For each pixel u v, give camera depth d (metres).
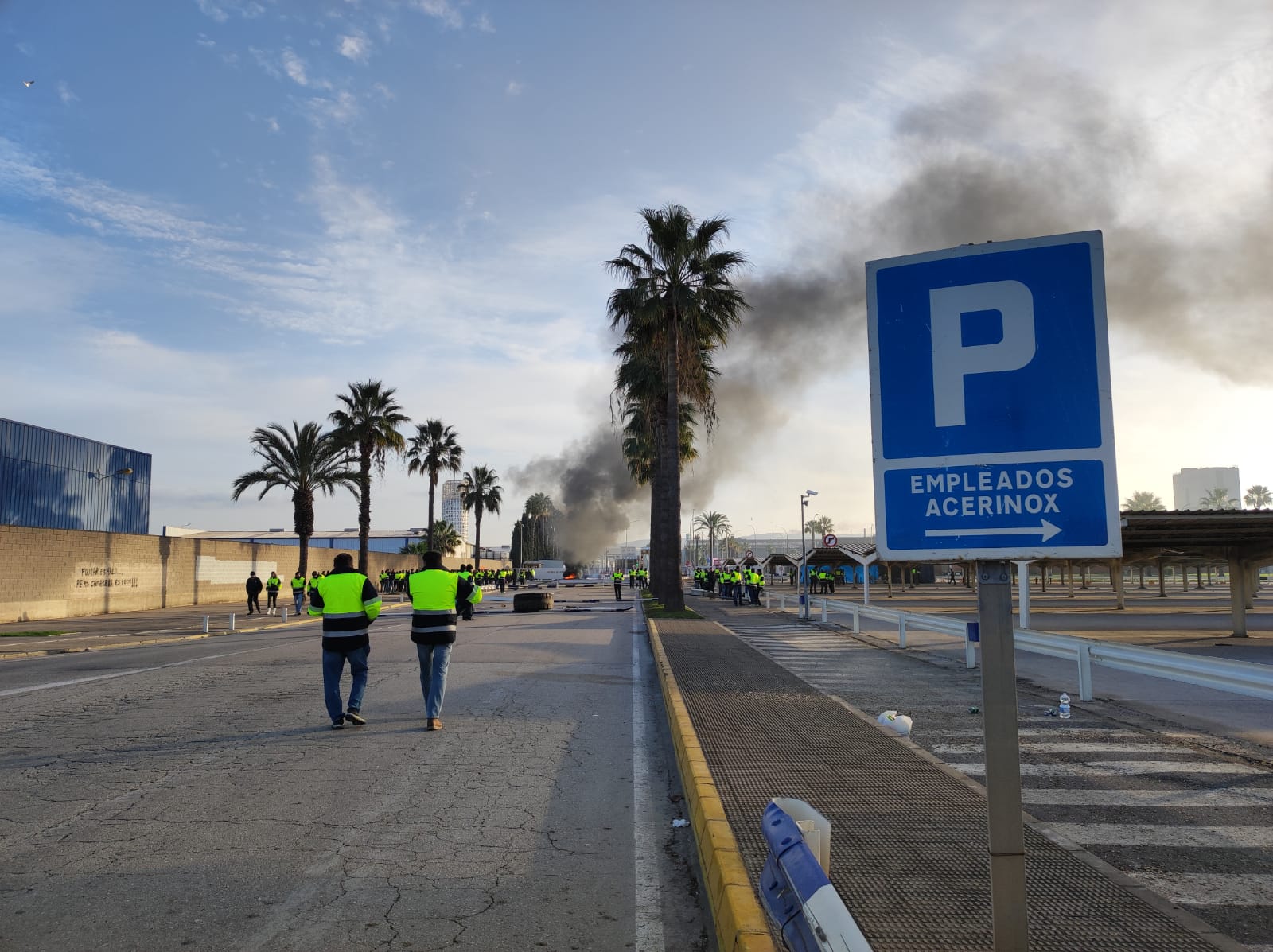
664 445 37.19
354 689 8.62
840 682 11.88
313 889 4.35
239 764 6.99
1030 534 2.46
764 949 3.08
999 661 2.42
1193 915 3.91
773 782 5.77
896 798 5.39
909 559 2.55
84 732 8.30
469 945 3.73
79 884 4.40
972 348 2.60
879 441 2.65
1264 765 7.09
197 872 4.59
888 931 3.48
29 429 35.00
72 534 30.33
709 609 34.09
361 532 44.78
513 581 77.62
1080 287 2.54
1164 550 20.61
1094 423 2.48
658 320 27.19
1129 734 8.41
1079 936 3.48
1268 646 18.20
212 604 39.38
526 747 7.71
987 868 4.18
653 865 4.77
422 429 60.03
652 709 9.80
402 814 5.64
